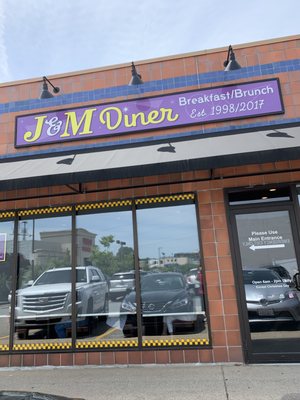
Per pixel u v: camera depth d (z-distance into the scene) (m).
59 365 7.07
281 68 7.82
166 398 5.15
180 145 6.95
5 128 8.45
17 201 8.00
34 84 8.58
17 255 7.80
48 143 8.16
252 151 6.12
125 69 8.30
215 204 7.24
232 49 7.91
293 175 7.16
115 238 7.55
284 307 6.74
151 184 7.55
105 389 5.62
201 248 7.12
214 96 7.83
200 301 7.01
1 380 6.32
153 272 7.31
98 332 7.20
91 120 8.12
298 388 5.27
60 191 7.86
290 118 7.57
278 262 6.95
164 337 6.95
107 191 7.70
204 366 6.54
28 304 7.56
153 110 7.96
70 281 7.54
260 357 6.58
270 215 7.14
